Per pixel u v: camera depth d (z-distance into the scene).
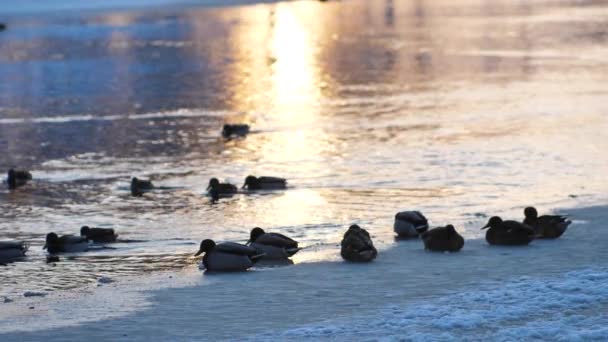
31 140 112.31
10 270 55.69
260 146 103.00
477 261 51.72
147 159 98.00
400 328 39.62
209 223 68.31
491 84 150.88
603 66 169.62
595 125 107.56
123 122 124.56
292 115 125.94
